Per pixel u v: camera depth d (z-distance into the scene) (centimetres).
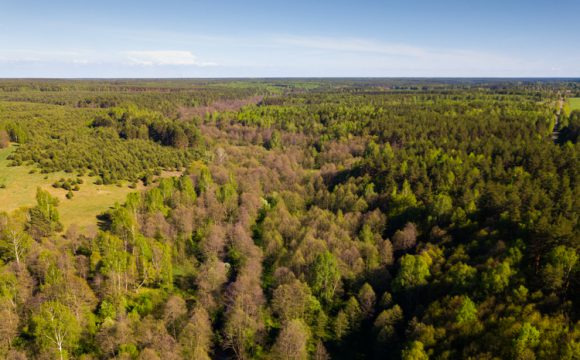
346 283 8662
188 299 8312
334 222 10325
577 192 8431
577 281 6203
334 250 8950
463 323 6053
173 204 11412
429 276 7875
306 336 7144
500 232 8012
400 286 7981
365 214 10631
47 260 7556
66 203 11606
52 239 9194
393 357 6625
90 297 7188
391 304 7744
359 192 12225
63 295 6781
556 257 6412
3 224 8469
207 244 9638
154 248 8625
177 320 7181
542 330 5312
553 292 6212
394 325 7181
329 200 12219
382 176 12350
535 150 11519
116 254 7844
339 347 7325
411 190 11194
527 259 7119
